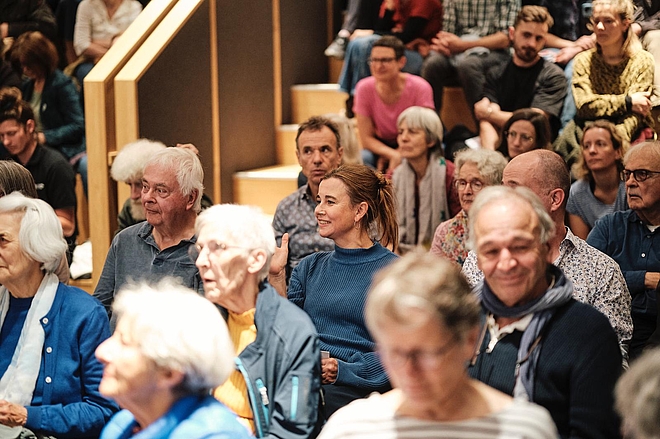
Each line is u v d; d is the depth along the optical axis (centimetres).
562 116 561
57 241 299
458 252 421
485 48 594
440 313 168
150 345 195
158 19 553
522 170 316
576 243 312
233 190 604
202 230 259
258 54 630
